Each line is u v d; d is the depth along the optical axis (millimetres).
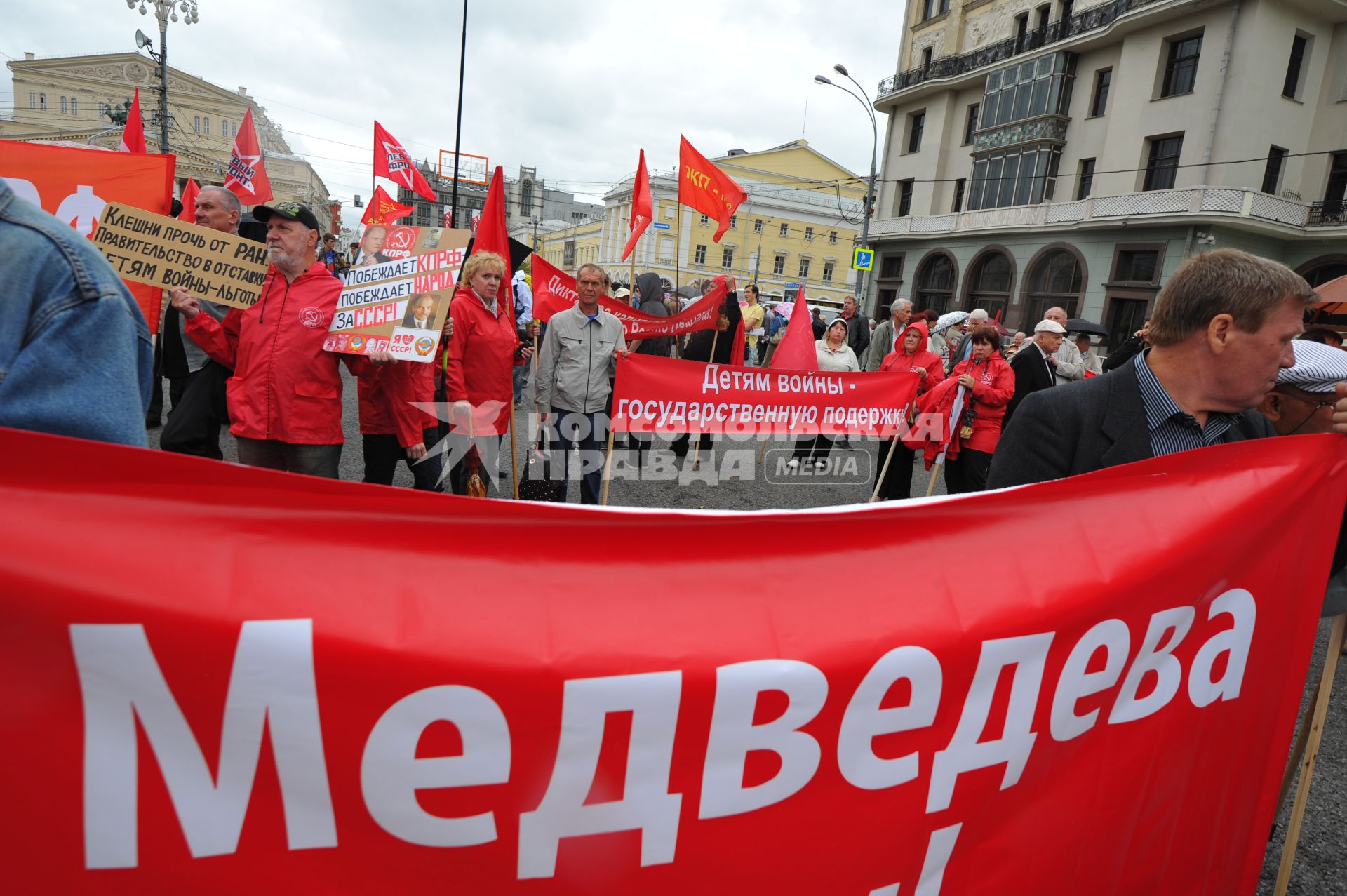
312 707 960
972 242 28750
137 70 60969
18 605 883
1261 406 2066
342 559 982
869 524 1197
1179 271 1691
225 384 4293
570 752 1046
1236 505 1468
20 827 905
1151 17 22641
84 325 1175
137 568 916
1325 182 22141
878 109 34031
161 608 917
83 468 898
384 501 990
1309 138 22359
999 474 1806
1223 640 1497
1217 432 1721
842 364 7539
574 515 1051
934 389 5691
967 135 30391
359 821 987
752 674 1110
